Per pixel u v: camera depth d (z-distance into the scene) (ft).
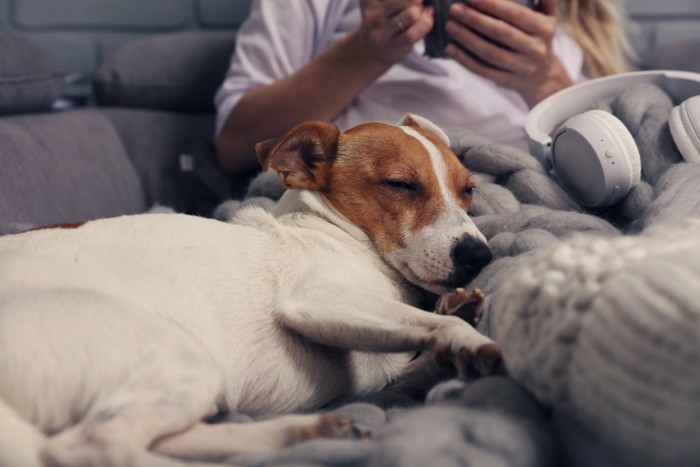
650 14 10.66
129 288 3.55
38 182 6.22
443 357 3.63
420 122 5.28
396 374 4.35
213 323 3.72
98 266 3.59
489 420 2.52
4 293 3.23
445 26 6.29
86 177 7.04
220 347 3.70
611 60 8.37
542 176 5.16
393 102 7.23
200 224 4.13
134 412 2.92
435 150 4.73
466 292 4.04
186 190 8.46
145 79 9.06
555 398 2.62
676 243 2.61
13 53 7.40
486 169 5.36
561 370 2.56
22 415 2.93
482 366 3.39
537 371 2.65
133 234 3.85
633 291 2.26
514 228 4.68
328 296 3.87
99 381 3.00
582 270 2.58
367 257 4.52
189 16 10.86
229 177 7.87
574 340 2.50
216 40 9.37
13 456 2.64
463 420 2.54
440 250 4.35
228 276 3.91
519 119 7.32
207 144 8.34
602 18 8.52
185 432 3.04
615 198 4.85
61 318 3.06
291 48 7.93
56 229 3.85
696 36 10.64
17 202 5.82
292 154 4.77
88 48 10.85
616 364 2.26
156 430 2.92
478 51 6.37
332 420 3.02
